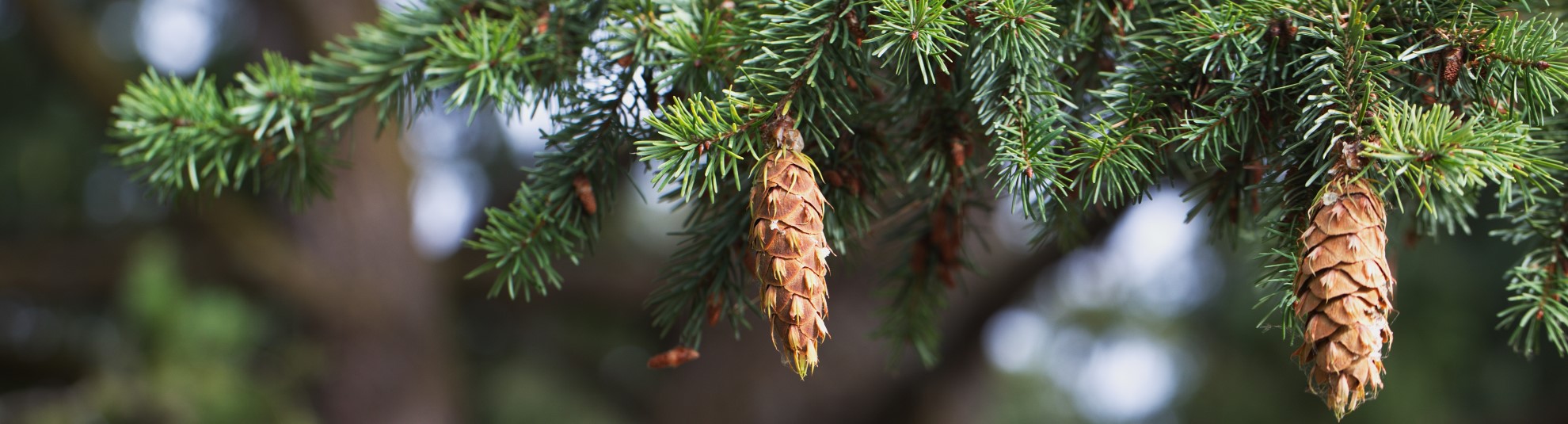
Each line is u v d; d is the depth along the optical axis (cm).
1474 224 327
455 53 80
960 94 75
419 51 85
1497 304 350
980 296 286
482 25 80
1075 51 78
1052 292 487
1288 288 70
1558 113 78
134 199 345
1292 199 72
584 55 81
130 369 201
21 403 222
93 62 312
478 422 436
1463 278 345
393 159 340
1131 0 77
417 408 325
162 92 85
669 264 80
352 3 319
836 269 94
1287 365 401
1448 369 354
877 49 71
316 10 312
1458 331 346
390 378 320
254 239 308
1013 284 282
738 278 80
